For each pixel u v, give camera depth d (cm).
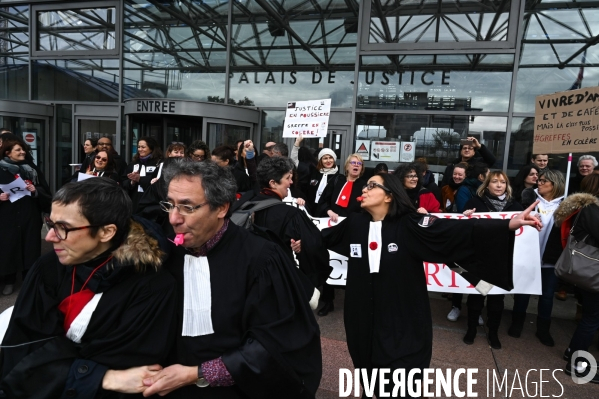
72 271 128
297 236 237
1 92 877
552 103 377
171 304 132
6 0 820
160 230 146
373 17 649
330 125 678
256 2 710
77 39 811
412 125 640
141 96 780
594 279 279
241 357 124
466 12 607
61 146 839
